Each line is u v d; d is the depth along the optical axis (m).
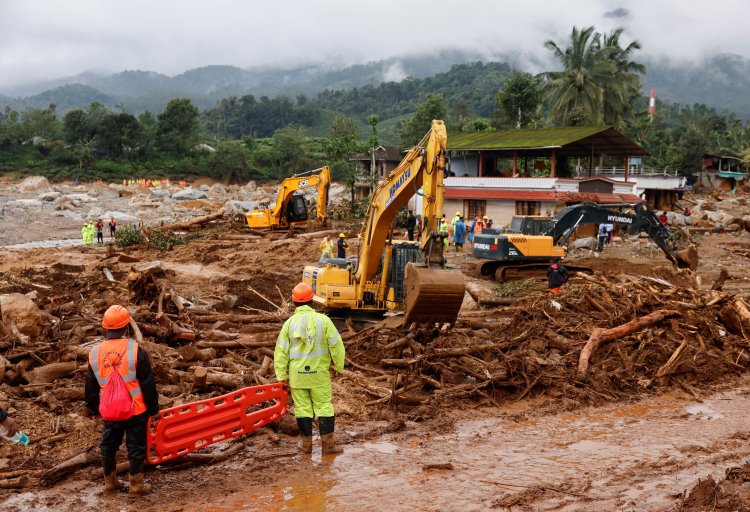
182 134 126.38
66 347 9.66
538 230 25.50
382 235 12.66
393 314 13.25
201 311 14.02
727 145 98.88
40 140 117.94
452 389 9.64
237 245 31.78
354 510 6.03
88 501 6.21
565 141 39.41
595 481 6.69
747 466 6.39
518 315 13.23
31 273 21.19
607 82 60.06
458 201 42.22
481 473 6.96
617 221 22.84
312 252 29.03
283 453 7.44
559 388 10.05
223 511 6.01
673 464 7.20
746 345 12.59
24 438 5.93
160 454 6.64
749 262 28.23
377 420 8.72
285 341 7.41
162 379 9.23
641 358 11.34
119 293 16.56
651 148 81.25
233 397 7.27
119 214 54.50
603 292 14.48
